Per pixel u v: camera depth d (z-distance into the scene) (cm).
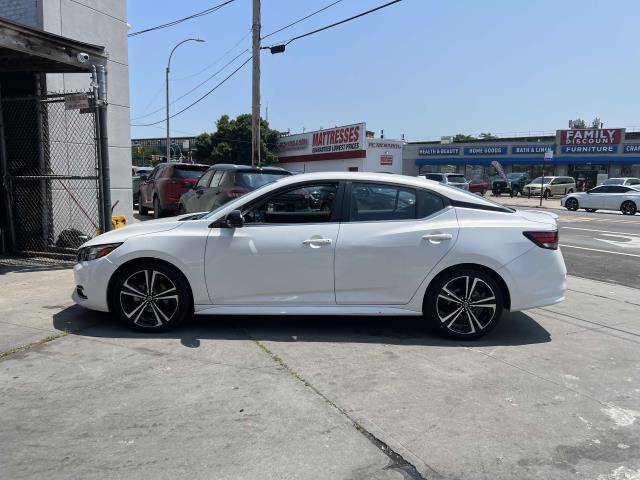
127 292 512
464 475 294
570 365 456
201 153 5800
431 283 507
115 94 1131
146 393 384
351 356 465
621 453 319
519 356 476
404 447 320
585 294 738
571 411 371
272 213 516
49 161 952
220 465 297
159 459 302
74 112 1020
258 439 325
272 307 510
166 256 502
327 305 510
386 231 503
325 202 516
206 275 505
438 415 360
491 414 363
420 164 5297
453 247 499
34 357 448
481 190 3769
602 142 4409
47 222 938
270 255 501
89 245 524
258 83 1738
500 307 511
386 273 501
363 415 358
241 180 988
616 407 379
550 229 516
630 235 1508
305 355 465
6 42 676
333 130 4478
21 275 752
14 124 912
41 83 933
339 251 499
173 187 1432
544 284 510
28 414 351
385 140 4206
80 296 537
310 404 372
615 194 2573
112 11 1116
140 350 469
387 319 579
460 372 435
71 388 390
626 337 538
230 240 504
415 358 464
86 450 310
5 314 562
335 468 297
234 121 5738
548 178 4122
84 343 483
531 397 391
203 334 515
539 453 317
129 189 1188
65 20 991
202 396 381
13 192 905
